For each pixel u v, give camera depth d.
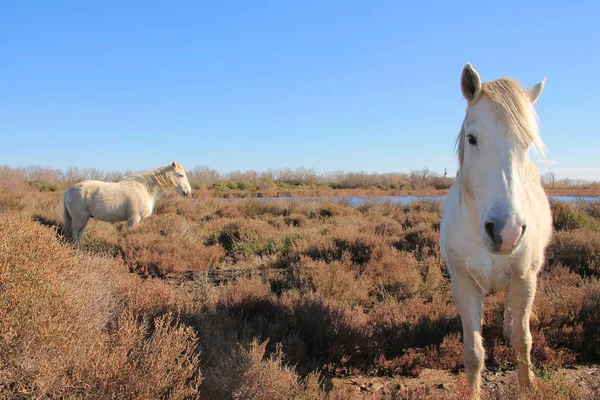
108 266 4.79
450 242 3.01
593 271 5.73
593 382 3.19
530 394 2.62
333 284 5.11
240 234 9.02
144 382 2.22
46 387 2.13
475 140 2.50
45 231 3.47
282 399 2.49
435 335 3.96
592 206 11.52
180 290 4.98
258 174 47.09
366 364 3.63
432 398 2.72
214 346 3.12
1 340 2.26
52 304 2.58
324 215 13.24
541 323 3.92
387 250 6.75
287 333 3.88
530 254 2.83
